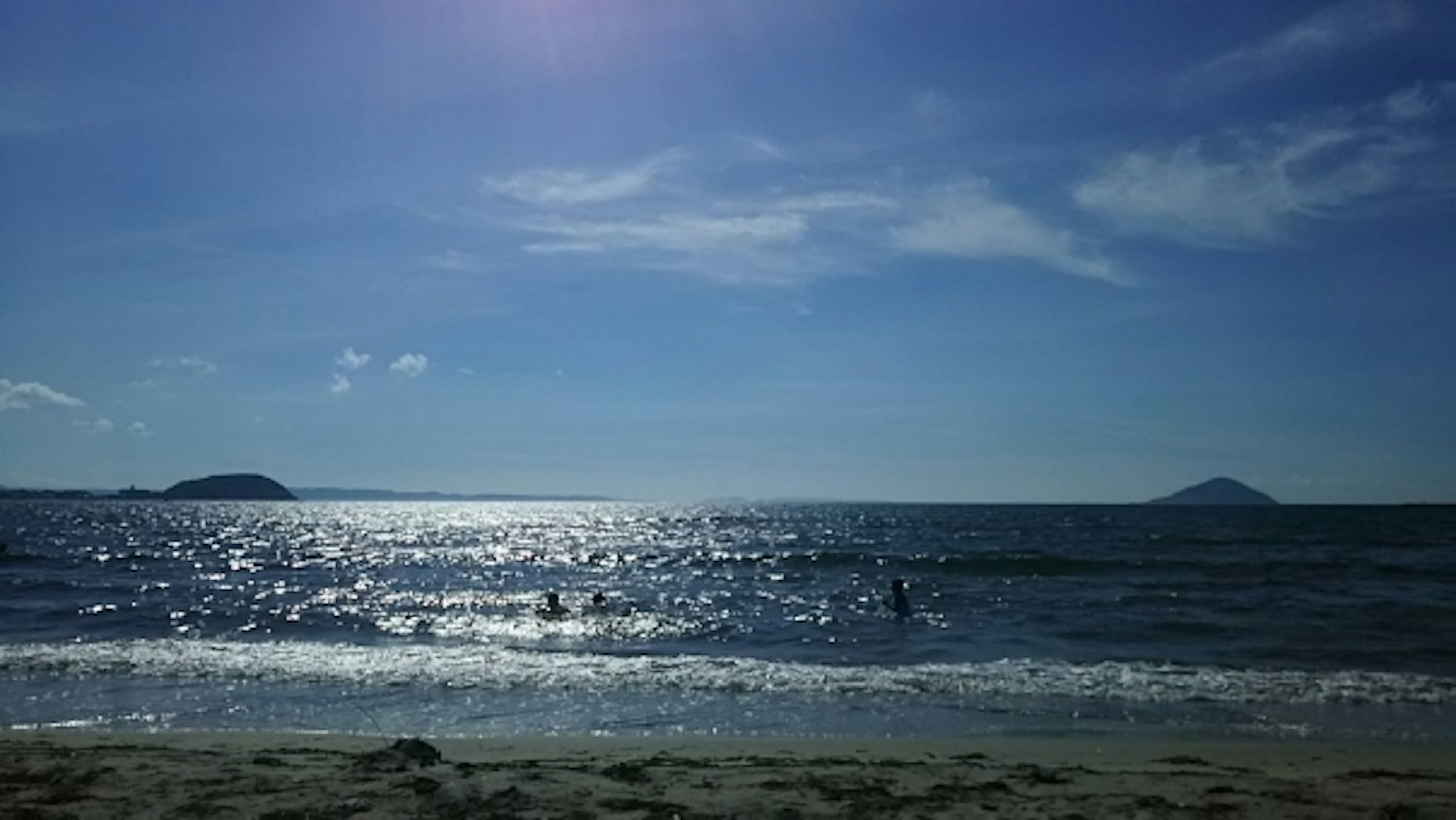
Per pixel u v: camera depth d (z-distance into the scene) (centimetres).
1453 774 887
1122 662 1617
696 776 834
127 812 701
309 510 18675
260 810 705
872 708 1247
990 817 716
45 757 896
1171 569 3681
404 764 864
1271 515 12538
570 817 698
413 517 14375
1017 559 3897
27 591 2972
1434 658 1683
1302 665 1600
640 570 4141
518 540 7269
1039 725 1160
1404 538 6375
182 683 1395
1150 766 935
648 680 1423
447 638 1969
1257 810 745
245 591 3062
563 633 2042
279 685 1381
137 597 2820
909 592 2917
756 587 3216
